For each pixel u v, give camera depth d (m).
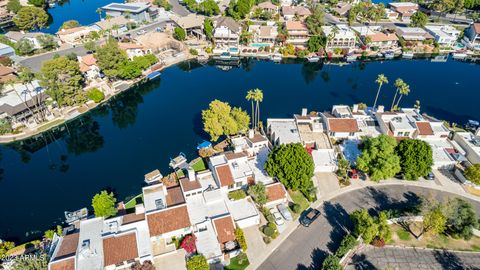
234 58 187.50
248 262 74.62
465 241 78.69
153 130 127.38
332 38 188.50
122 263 70.06
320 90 155.00
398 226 82.38
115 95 151.62
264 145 106.50
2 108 128.38
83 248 70.19
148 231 76.12
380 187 95.25
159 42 189.75
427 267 73.00
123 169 108.19
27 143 126.69
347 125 110.56
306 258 75.50
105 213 81.31
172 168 106.38
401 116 114.50
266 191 87.50
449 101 144.75
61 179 105.88
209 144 112.25
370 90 154.75
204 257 70.25
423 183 96.62
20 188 102.62
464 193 93.12
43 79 132.12
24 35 190.88
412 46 196.38
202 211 82.19
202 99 148.00
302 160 86.56
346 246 73.81
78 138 128.75
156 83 164.25
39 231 86.56
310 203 89.94
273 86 159.12
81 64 161.88
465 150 105.81
